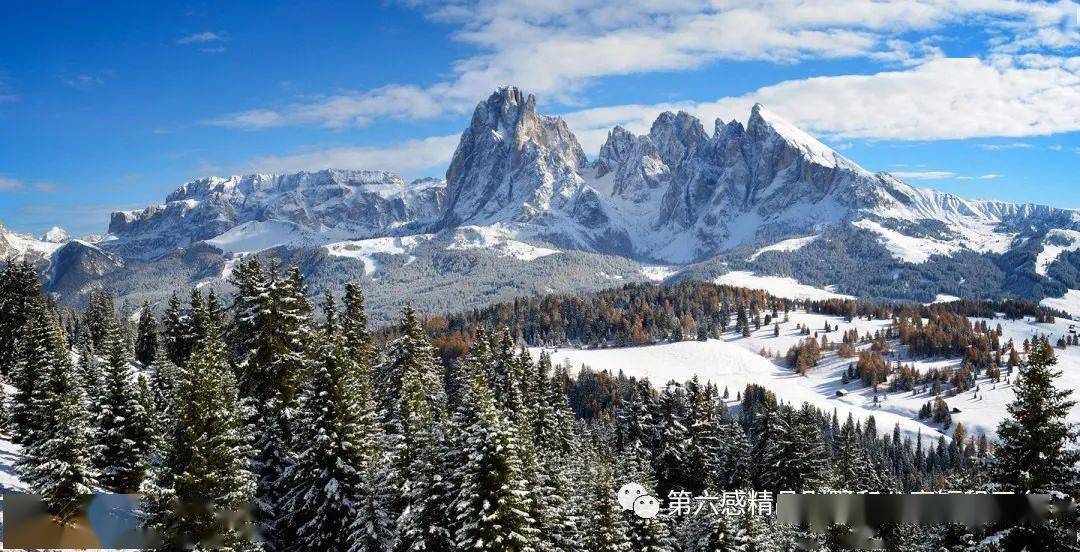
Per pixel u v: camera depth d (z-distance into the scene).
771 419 76.25
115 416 49.56
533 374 75.69
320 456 40.97
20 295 97.06
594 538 49.62
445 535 42.34
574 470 60.03
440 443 44.28
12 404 64.00
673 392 85.38
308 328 48.34
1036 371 30.19
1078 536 28.67
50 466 43.12
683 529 57.41
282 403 45.22
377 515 41.28
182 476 35.09
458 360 79.31
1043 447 29.66
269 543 42.16
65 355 55.41
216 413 36.16
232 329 48.06
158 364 64.81
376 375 65.56
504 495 39.69
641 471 62.97
